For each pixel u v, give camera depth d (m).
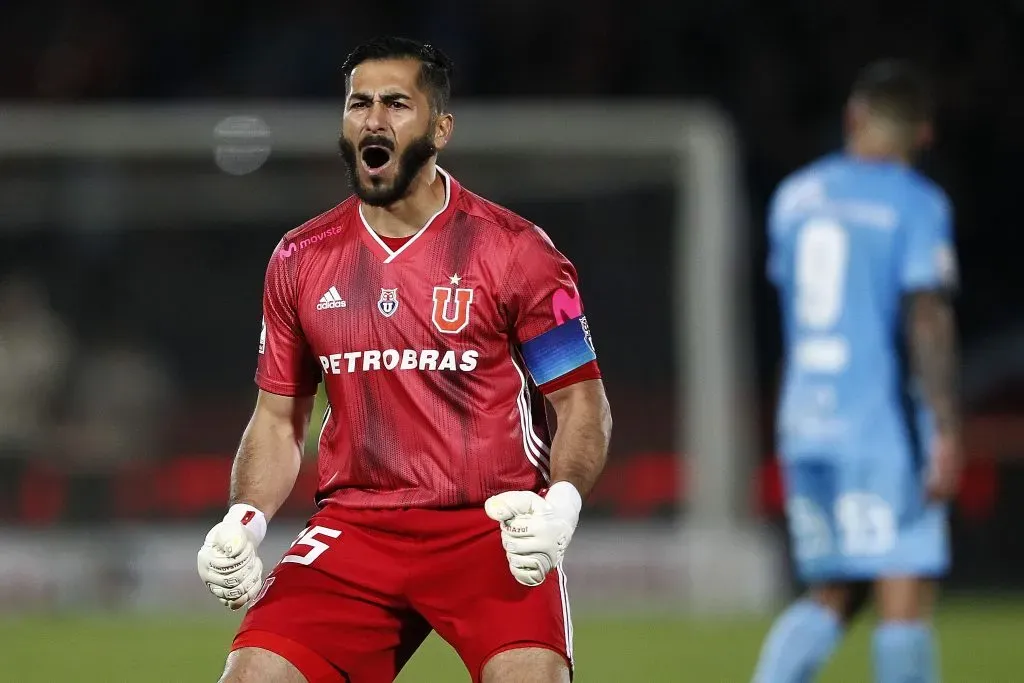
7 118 43.84
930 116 20.38
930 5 59.22
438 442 13.24
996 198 57.16
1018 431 45.44
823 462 19.89
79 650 32.00
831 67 58.72
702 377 41.44
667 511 42.94
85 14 60.12
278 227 45.16
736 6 59.31
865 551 19.55
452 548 13.18
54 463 43.16
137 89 59.06
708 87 58.72
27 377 43.03
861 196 20.06
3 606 41.81
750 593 41.09
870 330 19.84
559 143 43.06
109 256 44.69
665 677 27.89
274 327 13.84
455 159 43.53
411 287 13.20
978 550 45.38
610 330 43.88
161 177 44.56
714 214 41.75
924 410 19.56
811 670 20.34
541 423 13.81
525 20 59.22
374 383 13.30
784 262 20.73
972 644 32.25
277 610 13.11
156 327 44.84
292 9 59.97
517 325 13.34
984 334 55.81
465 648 13.05
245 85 58.50
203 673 28.44
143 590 42.41
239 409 44.41
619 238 43.75
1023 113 57.53
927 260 19.58
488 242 13.26
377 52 13.09
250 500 13.59
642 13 59.44
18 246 44.38
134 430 43.69
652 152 42.88
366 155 13.03
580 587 41.75
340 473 13.59
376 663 13.35
